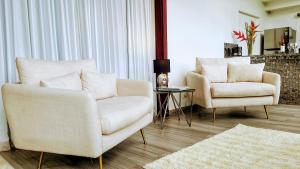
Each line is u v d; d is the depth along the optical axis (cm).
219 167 154
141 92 221
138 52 316
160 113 297
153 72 328
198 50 402
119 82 235
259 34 636
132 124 182
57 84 168
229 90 277
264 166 153
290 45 485
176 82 362
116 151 194
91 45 265
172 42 353
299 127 248
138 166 164
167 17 341
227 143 201
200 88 290
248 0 561
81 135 141
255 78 317
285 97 407
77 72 209
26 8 213
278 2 627
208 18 424
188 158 171
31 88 148
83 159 182
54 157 187
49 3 226
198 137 225
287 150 179
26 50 216
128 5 302
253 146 191
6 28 203
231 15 493
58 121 145
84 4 255
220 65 334
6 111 159
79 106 138
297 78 392
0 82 200
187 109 375
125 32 302
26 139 156
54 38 233
